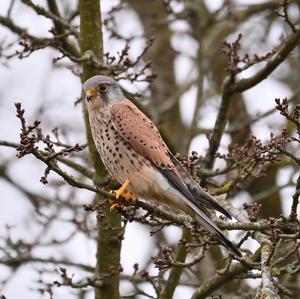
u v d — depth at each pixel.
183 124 17.86
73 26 12.63
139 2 17.83
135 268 11.78
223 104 11.59
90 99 10.37
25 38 11.94
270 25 16.42
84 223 13.53
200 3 16.66
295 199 8.84
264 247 9.16
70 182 8.40
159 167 9.73
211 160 11.62
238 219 10.28
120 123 10.08
